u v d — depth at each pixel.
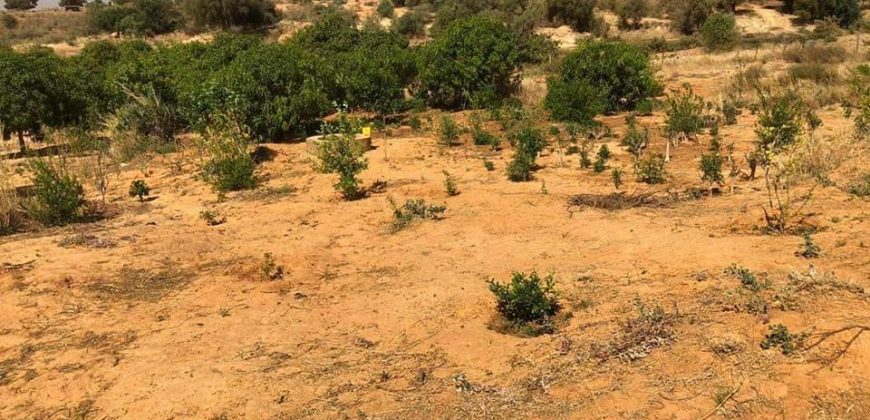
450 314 5.92
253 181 11.46
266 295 6.65
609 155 12.36
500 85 19.94
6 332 6.04
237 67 15.12
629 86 18.17
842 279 5.29
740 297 5.20
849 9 43.88
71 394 4.94
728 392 4.09
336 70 19.02
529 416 4.22
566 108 16.11
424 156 13.30
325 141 11.46
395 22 53.00
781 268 5.76
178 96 15.97
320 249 7.95
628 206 8.80
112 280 7.24
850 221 6.91
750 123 15.19
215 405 4.66
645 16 51.12
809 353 4.30
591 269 6.62
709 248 6.64
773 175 9.14
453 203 9.53
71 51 46.56
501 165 12.12
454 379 4.78
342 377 4.97
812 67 20.36
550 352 4.99
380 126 16.91
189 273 7.42
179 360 5.36
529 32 40.25
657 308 5.27
